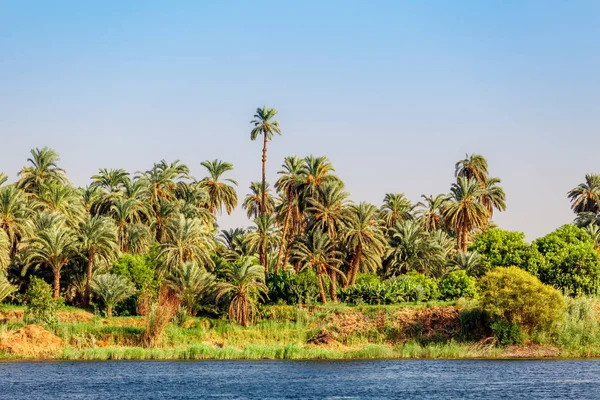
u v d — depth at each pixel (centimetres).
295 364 7375
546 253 9562
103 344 8012
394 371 6731
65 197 10500
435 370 6738
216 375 6538
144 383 6053
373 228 10150
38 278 9025
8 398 5306
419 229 10519
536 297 7738
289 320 8675
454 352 7719
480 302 8081
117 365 7225
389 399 5206
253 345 7981
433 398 5216
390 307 8581
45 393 5512
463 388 5625
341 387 5797
